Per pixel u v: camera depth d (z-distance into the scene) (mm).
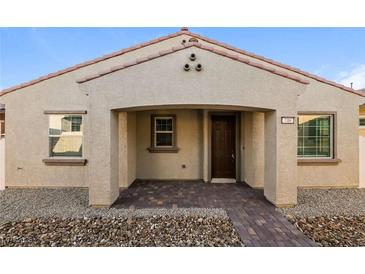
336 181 8961
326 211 6148
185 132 10477
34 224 5324
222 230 5012
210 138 9898
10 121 8992
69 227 5152
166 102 6129
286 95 6293
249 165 9172
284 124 6336
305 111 8875
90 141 6312
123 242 4492
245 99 6180
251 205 6672
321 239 4574
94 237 4688
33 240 4570
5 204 6816
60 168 9055
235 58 6129
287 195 6430
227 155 10078
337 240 4535
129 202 6996
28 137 9016
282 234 4793
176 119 10438
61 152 9164
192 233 4867
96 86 6262
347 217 5750
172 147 10453
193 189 8617
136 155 10461
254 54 8742
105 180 6371
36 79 8914
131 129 9531
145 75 6172
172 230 5004
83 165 9039
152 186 9125
